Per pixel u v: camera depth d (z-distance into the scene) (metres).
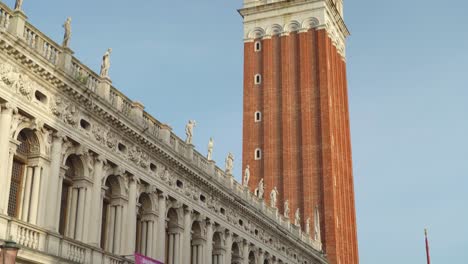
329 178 94.38
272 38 106.06
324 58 101.44
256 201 68.69
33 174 36.25
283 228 72.38
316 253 83.25
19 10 35.44
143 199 47.16
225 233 58.97
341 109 107.75
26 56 35.22
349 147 108.88
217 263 57.34
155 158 48.09
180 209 51.06
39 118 36.44
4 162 33.53
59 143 37.97
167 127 49.97
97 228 40.34
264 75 104.31
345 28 115.81
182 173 51.84
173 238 50.41
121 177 43.62
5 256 24.41
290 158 97.88
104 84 42.62
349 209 102.38
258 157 100.19
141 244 46.31
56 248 35.81
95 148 41.03
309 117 99.19
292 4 106.06
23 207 35.53
